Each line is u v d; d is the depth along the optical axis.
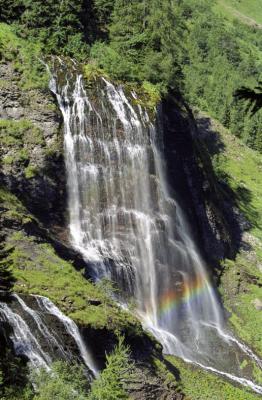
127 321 49.84
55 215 63.16
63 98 67.62
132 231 68.62
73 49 73.19
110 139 69.88
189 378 54.94
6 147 61.28
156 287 68.31
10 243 50.97
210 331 69.62
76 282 50.84
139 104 74.12
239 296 79.38
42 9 71.50
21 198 60.59
